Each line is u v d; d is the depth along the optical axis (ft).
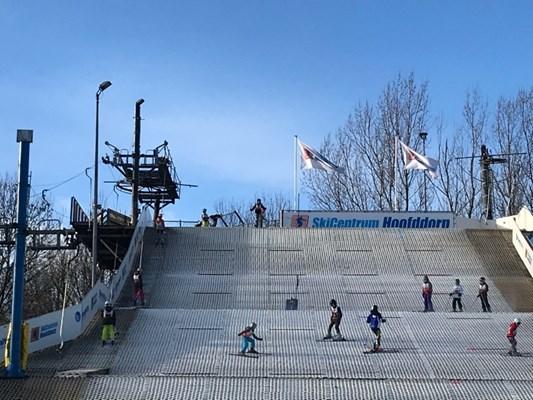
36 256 181.98
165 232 138.00
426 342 87.20
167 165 152.97
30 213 175.32
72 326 88.48
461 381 68.03
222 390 65.10
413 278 121.90
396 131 211.82
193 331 91.35
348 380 67.67
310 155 155.63
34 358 79.10
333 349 83.97
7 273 168.76
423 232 142.72
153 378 67.87
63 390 65.05
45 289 208.54
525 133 204.23
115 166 151.74
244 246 134.51
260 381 67.31
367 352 82.58
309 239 138.62
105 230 133.49
